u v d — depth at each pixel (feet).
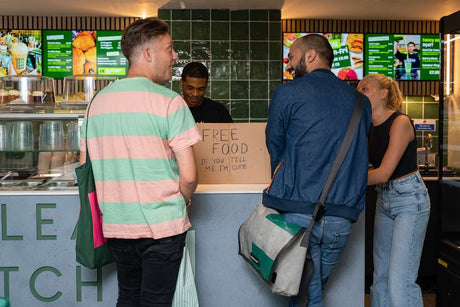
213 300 7.70
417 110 17.81
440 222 9.87
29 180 8.10
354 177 5.85
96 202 6.06
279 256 5.70
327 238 5.88
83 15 16.55
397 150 7.30
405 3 14.94
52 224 7.36
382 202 7.95
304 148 5.80
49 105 7.97
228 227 7.65
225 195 7.63
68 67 16.72
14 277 7.39
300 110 5.83
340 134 5.80
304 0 14.87
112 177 5.66
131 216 5.58
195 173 5.71
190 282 5.97
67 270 7.41
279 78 16.60
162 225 5.54
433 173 13.89
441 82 9.84
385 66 17.08
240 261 7.68
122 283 6.21
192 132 5.70
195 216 7.61
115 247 5.88
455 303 9.31
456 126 9.50
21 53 16.61
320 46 6.20
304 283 5.89
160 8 16.06
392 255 7.66
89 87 8.04
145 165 5.52
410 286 7.57
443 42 9.70
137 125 5.52
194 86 10.38
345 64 17.03
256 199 7.64
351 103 5.93
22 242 7.37
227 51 16.48
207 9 16.33
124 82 5.69
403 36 17.08
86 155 6.03
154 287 5.76
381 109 7.73
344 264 7.81
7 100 7.82
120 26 16.80
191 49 16.44
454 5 15.15
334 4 15.16
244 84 16.56
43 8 15.60
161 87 5.74
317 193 5.75
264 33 16.46
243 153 8.13
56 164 8.29
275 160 6.24
